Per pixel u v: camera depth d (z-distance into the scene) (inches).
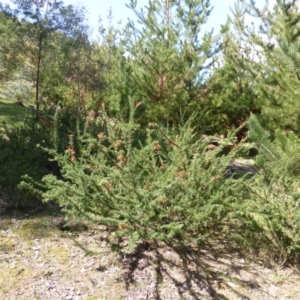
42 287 114.8
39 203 170.2
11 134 215.8
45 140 204.7
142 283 121.6
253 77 273.3
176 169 149.9
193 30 307.0
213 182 140.3
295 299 119.5
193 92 316.2
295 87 208.4
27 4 364.8
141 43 309.7
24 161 185.9
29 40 382.0
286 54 197.2
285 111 214.7
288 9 228.5
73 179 148.2
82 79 376.8
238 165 288.4
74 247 137.0
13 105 483.5
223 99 322.7
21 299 109.0
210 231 150.9
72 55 383.2
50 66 394.6
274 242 141.0
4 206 162.6
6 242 135.4
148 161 162.4
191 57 305.0
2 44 384.2
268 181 156.6
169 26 313.7
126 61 323.6
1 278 116.3
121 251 135.6
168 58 294.5
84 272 123.6
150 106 296.5
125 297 114.9
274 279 129.0
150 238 131.8
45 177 142.0
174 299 116.0
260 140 160.7
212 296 118.3
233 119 339.0
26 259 127.1
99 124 218.5
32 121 230.7
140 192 131.0
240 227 153.9
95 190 138.6
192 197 137.6
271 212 135.9
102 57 435.8
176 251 138.8
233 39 346.6
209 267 132.0
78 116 233.6
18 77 426.6
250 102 325.4
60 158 161.5
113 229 148.3
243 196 159.6
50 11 373.7
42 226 149.9
